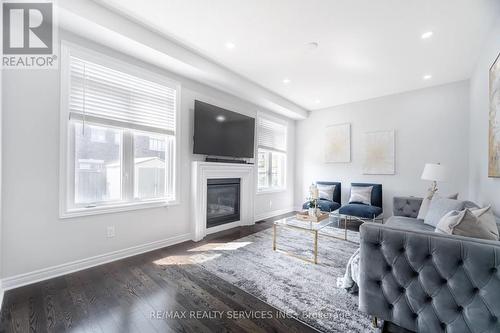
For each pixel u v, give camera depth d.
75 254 2.30
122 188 2.72
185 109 3.33
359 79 3.73
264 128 4.95
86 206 2.43
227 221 3.97
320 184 4.96
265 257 2.69
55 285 2.02
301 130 5.75
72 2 1.96
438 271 1.26
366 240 1.48
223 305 1.76
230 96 4.04
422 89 4.11
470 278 1.17
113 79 2.60
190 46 2.81
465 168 3.71
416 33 2.45
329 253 2.83
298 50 2.86
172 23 2.36
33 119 2.05
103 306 1.73
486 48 2.56
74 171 2.34
